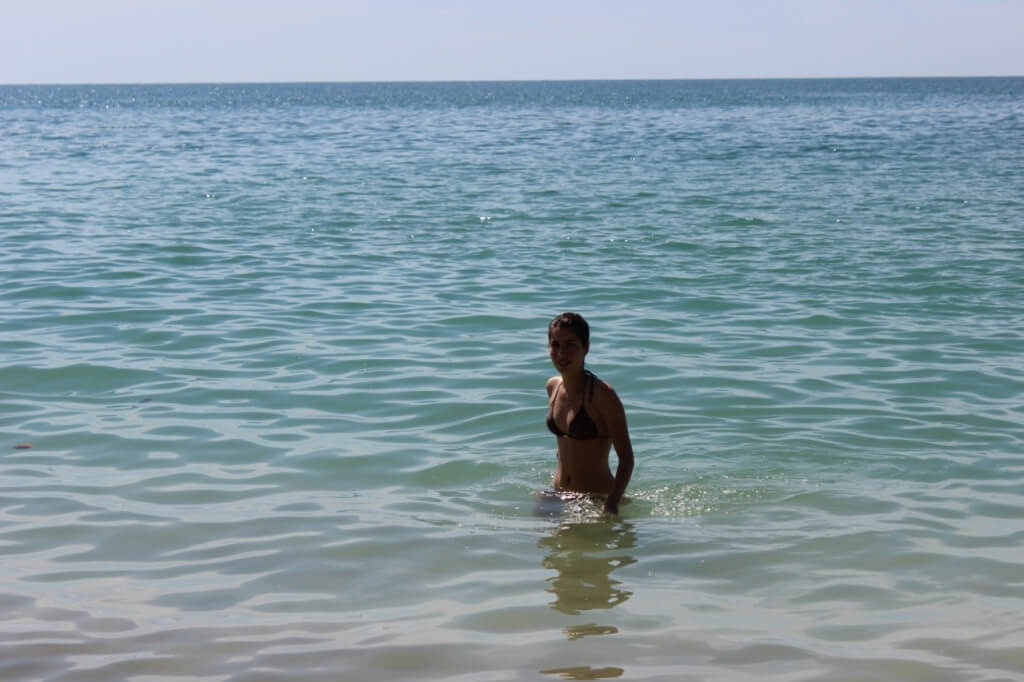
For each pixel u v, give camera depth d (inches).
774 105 4111.7
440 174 1182.9
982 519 248.4
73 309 485.4
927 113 3063.5
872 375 379.9
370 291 535.2
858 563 224.4
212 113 3767.2
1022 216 796.6
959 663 182.2
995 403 346.0
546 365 392.5
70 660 184.9
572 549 232.1
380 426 323.0
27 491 267.9
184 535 240.7
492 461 291.6
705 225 770.8
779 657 184.5
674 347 421.4
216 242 690.2
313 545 234.5
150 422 325.4
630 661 183.3
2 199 922.7
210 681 177.9
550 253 655.1
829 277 573.6
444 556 228.4
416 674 179.8
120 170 1245.7
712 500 261.6
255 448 302.0
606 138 1904.5
